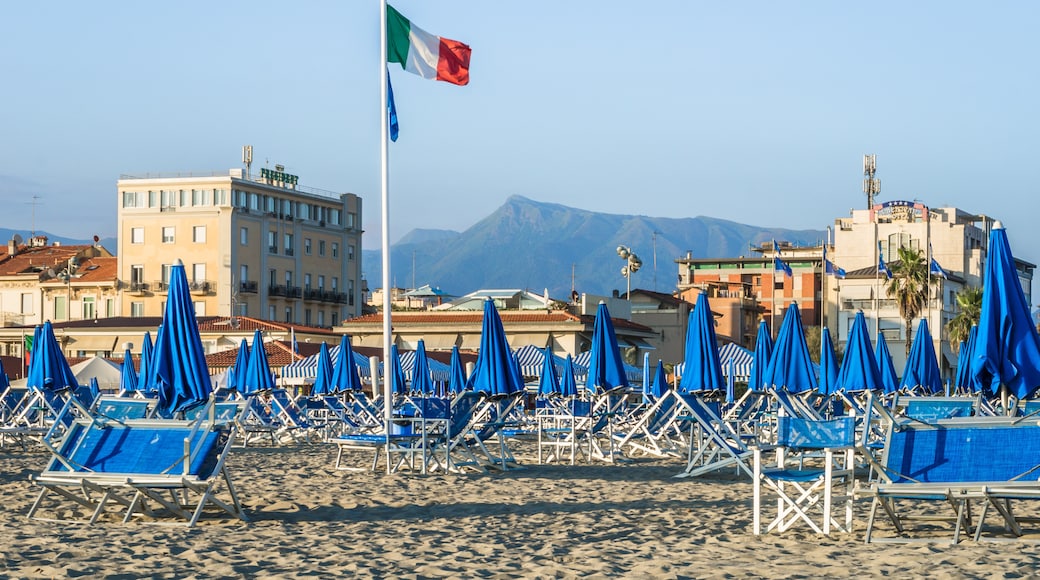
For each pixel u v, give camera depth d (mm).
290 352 58125
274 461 24672
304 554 11805
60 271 90125
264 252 91312
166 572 10828
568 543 12781
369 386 43594
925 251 103375
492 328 23031
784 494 13445
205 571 10883
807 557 11477
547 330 64562
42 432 28375
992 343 13586
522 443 33312
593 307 72125
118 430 14820
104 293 89875
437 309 69938
